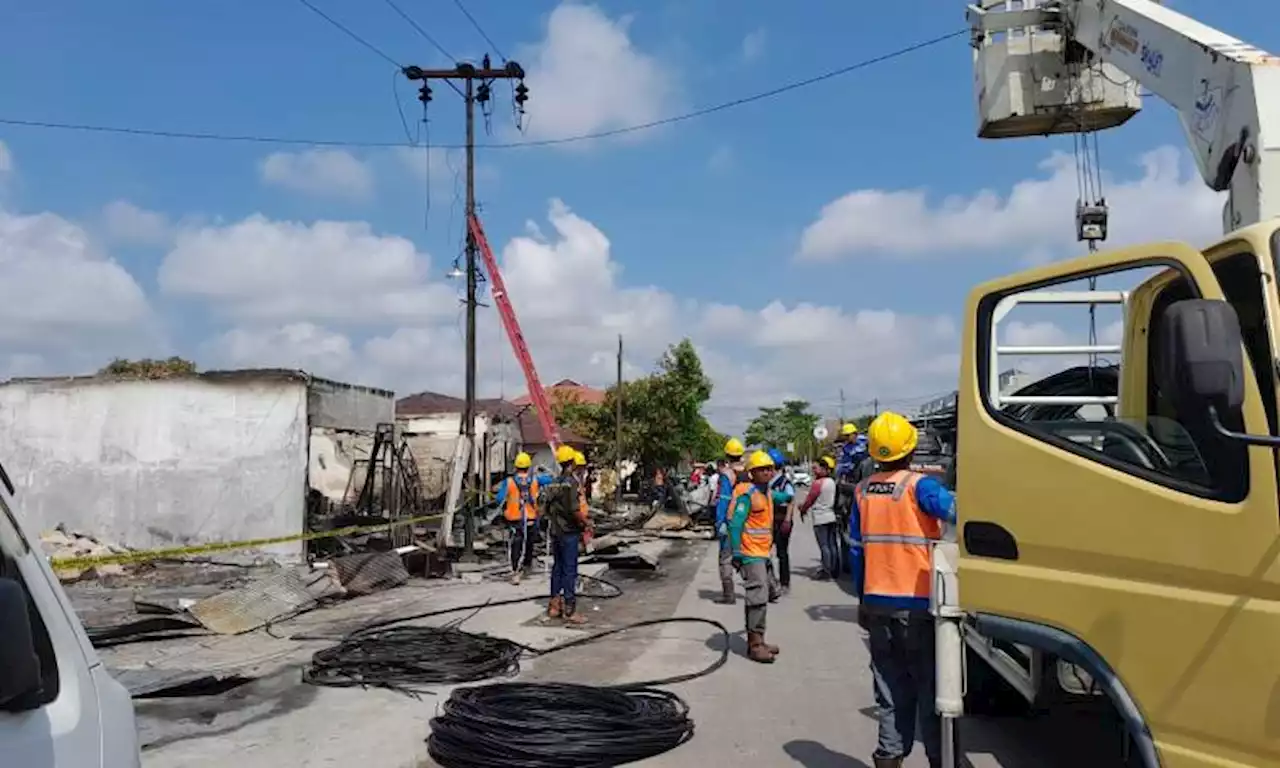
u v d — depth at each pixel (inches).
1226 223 203.2
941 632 181.8
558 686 300.0
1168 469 137.3
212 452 748.0
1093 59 334.0
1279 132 185.9
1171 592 130.0
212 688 327.9
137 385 754.2
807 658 385.4
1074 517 146.8
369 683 335.3
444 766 251.3
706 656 390.0
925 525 212.7
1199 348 109.9
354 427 849.5
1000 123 346.0
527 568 693.9
